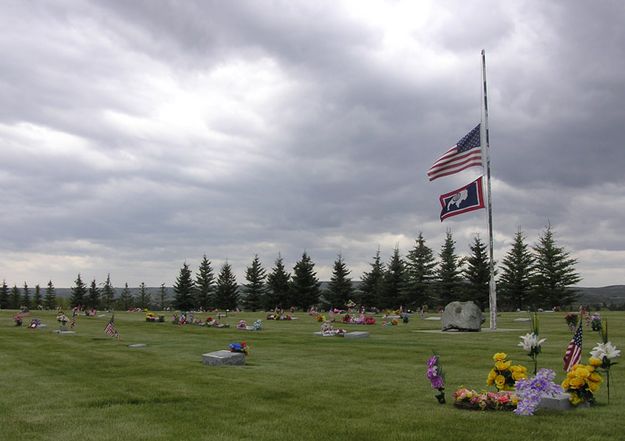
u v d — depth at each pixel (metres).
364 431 8.52
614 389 11.67
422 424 8.88
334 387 12.65
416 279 88.31
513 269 81.44
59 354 20.44
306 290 92.50
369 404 10.66
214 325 38.25
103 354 20.36
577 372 10.01
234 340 26.44
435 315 59.12
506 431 8.32
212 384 13.14
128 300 111.00
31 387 13.00
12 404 10.95
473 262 82.88
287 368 16.09
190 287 100.88
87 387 12.85
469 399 10.15
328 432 8.50
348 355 19.55
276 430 8.66
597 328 28.58
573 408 9.93
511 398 9.95
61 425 9.15
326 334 29.23
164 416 9.75
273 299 94.12
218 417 9.63
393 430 8.55
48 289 106.19
